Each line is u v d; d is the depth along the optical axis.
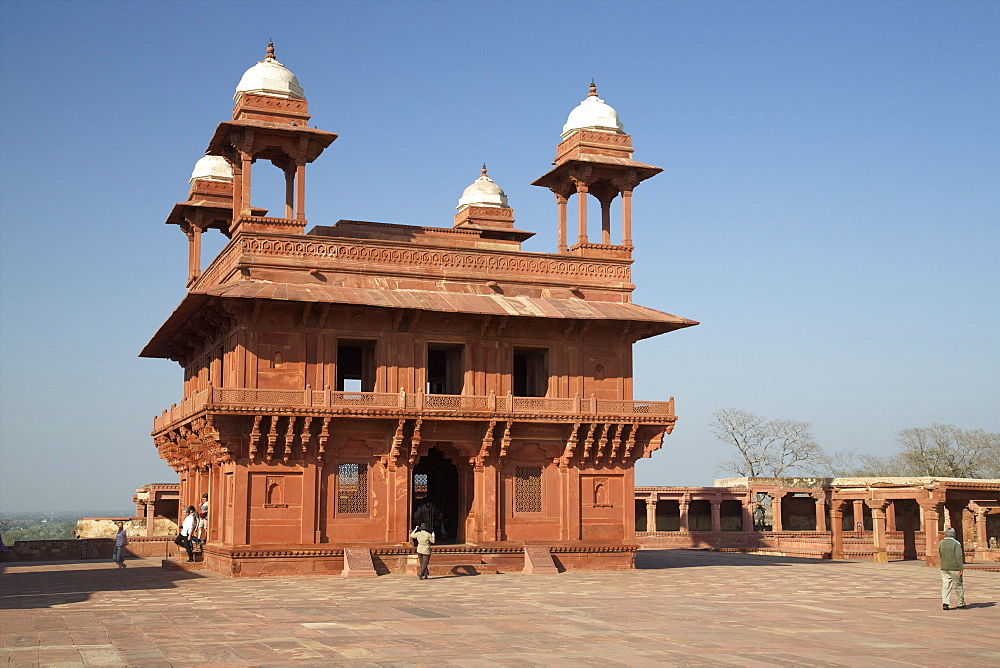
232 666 12.87
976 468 72.94
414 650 14.26
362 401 28.58
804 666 13.30
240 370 28.00
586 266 32.84
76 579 26.77
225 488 28.84
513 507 30.67
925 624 18.06
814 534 52.91
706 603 21.31
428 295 30.25
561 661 13.45
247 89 30.58
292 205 31.91
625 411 31.55
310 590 23.42
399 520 29.19
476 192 42.88
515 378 34.69
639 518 56.31
